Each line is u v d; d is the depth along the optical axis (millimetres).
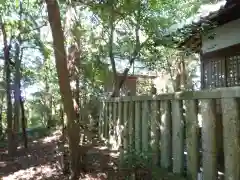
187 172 3061
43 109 11867
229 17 5789
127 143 4898
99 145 5957
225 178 2410
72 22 4934
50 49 7086
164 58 9391
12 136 6199
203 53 7316
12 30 6414
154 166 3588
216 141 2596
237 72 6148
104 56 6789
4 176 4449
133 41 6504
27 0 6125
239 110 2293
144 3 5559
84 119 6270
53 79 10242
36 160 5328
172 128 3406
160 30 5734
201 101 2791
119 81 6836
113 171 3879
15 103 6559
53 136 8609
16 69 6633
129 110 4930
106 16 4621
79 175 3908
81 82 6156
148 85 11320
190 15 6238
